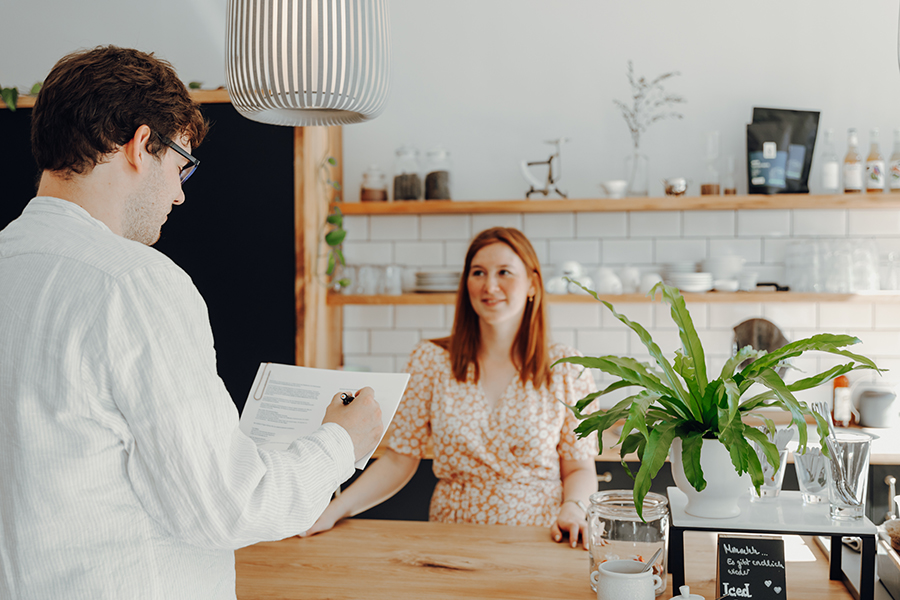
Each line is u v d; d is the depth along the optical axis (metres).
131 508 0.92
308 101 1.50
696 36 3.39
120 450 0.91
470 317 2.16
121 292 0.89
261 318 2.95
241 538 0.92
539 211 3.30
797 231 3.34
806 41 3.34
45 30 3.55
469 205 3.23
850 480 1.28
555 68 3.47
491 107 3.50
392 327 3.56
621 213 3.43
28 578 0.89
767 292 3.11
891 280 3.17
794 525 1.27
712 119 3.39
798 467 1.40
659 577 1.24
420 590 1.35
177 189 1.10
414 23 3.54
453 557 1.53
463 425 2.09
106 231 0.96
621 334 3.42
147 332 0.89
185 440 0.88
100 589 0.90
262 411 1.33
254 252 2.95
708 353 3.37
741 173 3.36
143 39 3.54
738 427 1.21
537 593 1.33
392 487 2.16
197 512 0.89
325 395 1.33
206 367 0.93
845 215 3.32
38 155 0.99
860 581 1.25
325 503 1.02
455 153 3.53
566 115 3.46
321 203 3.16
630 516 1.24
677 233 3.41
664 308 3.40
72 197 0.99
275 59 1.45
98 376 0.88
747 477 1.30
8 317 0.90
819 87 3.34
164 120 1.02
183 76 3.54
